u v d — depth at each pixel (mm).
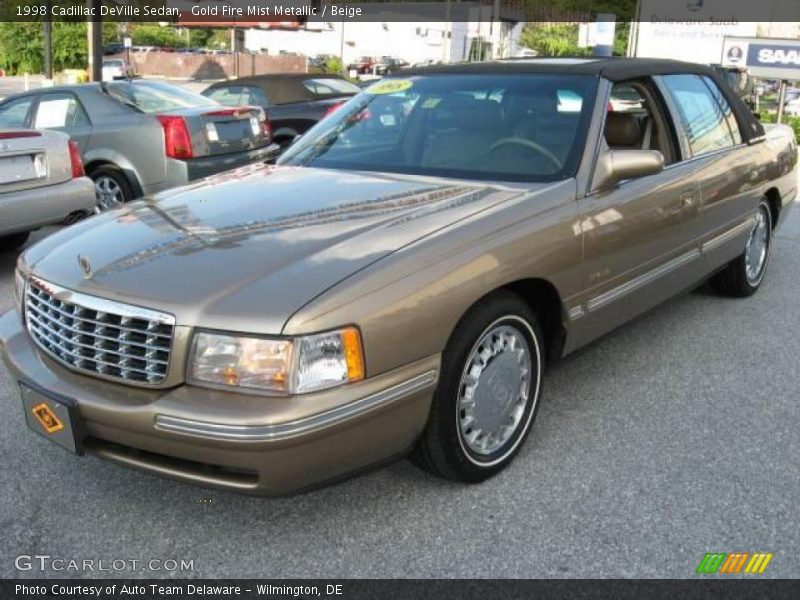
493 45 43219
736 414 3959
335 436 2664
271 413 2568
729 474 3391
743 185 5102
